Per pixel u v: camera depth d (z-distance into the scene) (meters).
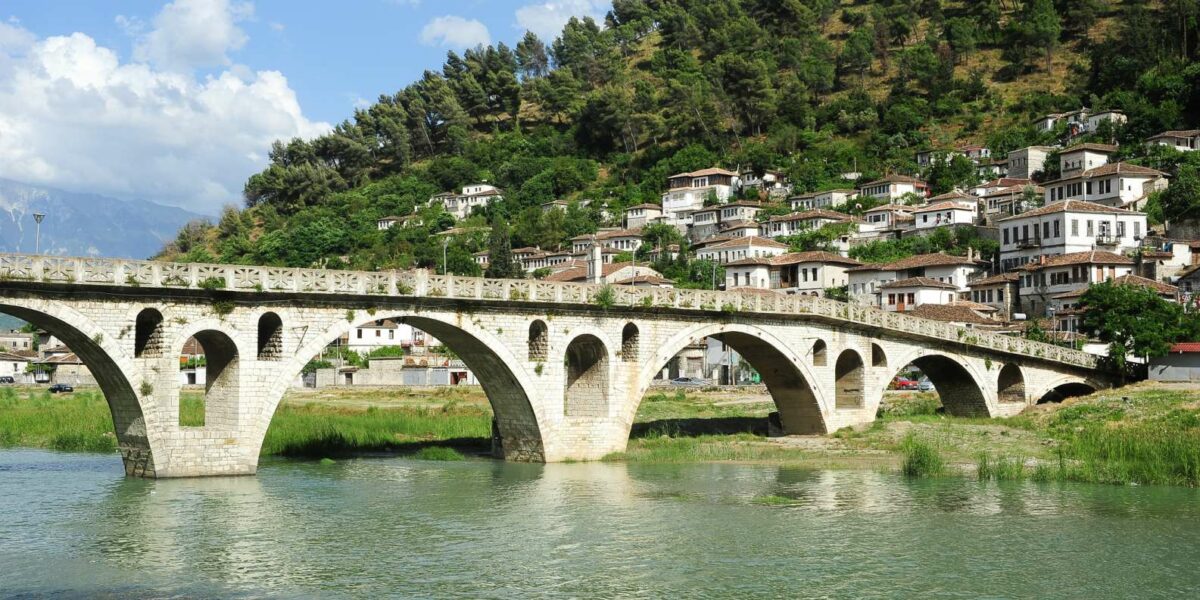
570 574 41.59
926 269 159.38
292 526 49.81
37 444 82.19
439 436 89.56
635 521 51.66
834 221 197.88
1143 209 156.88
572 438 72.31
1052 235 149.00
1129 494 59.16
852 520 51.97
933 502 56.84
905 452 76.06
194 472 59.84
